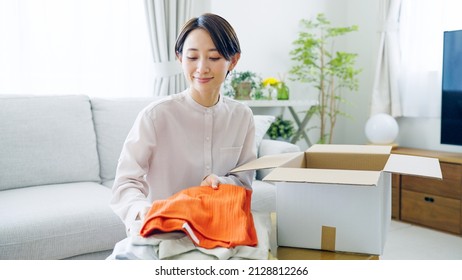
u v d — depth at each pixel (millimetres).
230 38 1002
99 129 2383
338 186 915
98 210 1722
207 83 1033
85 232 1650
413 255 2432
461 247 2564
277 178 839
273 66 3482
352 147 1243
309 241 951
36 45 2520
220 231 840
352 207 908
